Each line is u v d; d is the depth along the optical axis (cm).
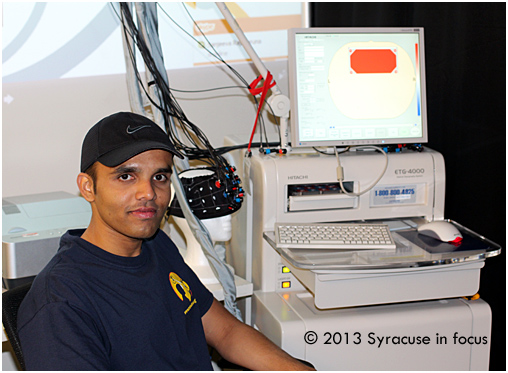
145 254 107
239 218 170
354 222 157
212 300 126
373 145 167
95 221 100
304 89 155
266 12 205
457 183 195
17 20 168
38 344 84
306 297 152
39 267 136
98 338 89
